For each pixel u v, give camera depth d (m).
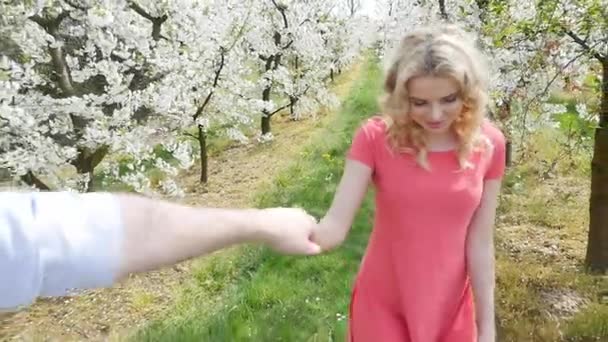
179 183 12.07
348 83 23.94
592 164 6.09
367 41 21.80
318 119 16.97
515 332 4.93
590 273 6.18
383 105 2.12
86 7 7.29
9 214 0.60
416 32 2.08
